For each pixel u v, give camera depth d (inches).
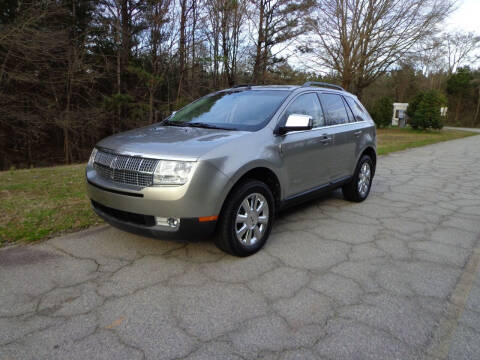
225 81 709.9
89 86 648.4
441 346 86.0
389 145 593.3
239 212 129.1
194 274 119.8
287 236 157.1
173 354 82.1
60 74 586.6
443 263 132.3
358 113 215.5
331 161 180.2
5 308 98.3
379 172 335.6
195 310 99.3
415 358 82.0
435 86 2276.1
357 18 709.3
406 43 716.7
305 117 138.6
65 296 105.0
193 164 112.7
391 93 2171.5
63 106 626.8
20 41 496.7
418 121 999.6
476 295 109.7
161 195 112.0
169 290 109.5
